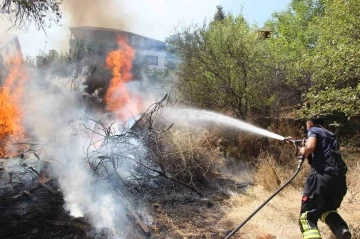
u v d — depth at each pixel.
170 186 6.30
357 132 9.38
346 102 6.55
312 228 4.03
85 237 4.39
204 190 6.46
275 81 10.19
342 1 6.97
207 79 10.00
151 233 4.70
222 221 5.20
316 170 4.17
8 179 5.73
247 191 6.45
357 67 6.54
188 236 4.69
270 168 6.98
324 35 7.44
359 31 6.58
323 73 7.03
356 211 5.49
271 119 9.31
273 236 4.68
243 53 9.59
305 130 9.09
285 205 5.75
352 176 6.82
